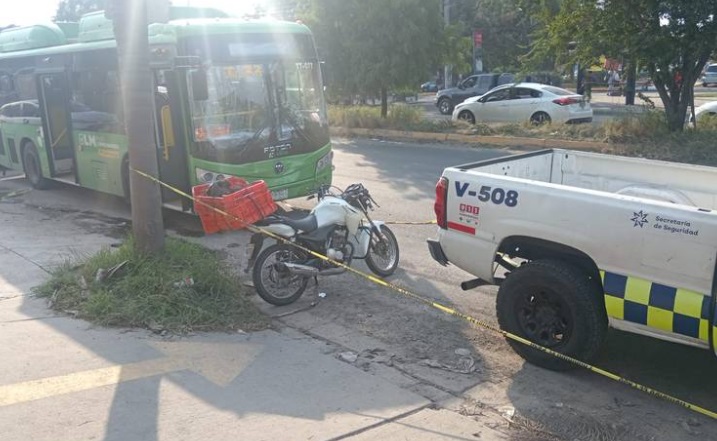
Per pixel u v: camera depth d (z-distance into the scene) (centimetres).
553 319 507
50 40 1252
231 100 931
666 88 1605
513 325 525
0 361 491
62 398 437
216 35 920
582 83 2222
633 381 499
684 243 425
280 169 973
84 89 1109
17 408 422
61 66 1154
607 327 488
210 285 629
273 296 641
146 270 627
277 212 712
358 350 547
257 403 441
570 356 495
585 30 1565
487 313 636
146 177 649
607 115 2350
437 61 2002
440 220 562
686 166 597
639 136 1625
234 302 622
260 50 956
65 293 628
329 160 1051
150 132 646
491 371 512
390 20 1930
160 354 515
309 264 650
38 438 388
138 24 625
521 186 506
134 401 437
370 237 713
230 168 928
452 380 495
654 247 439
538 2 1667
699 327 424
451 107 2997
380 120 2127
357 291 697
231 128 932
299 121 995
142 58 632
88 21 1118
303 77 1009
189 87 908
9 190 1327
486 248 533
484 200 529
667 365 525
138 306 584
